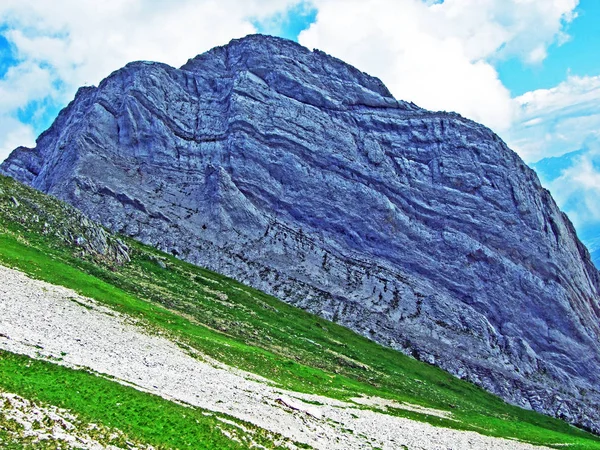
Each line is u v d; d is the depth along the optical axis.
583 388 182.00
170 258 166.75
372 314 171.75
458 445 70.25
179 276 143.62
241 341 100.94
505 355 177.88
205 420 45.75
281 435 49.50
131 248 146.00
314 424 58.19
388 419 75.69
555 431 129.62
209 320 107.06
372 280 187.00
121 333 67.25
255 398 60.59
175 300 112.88
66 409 38.56
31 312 60.34
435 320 179.00
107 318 72.00
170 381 54.94
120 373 50.84
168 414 44.16
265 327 124.12
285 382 78.75
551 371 179.25
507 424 109.75
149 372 55.34
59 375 44.09
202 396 53.62
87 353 53.31
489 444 79.12
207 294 135.38
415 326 173.50
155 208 190.38
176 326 86.81
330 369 109.50
